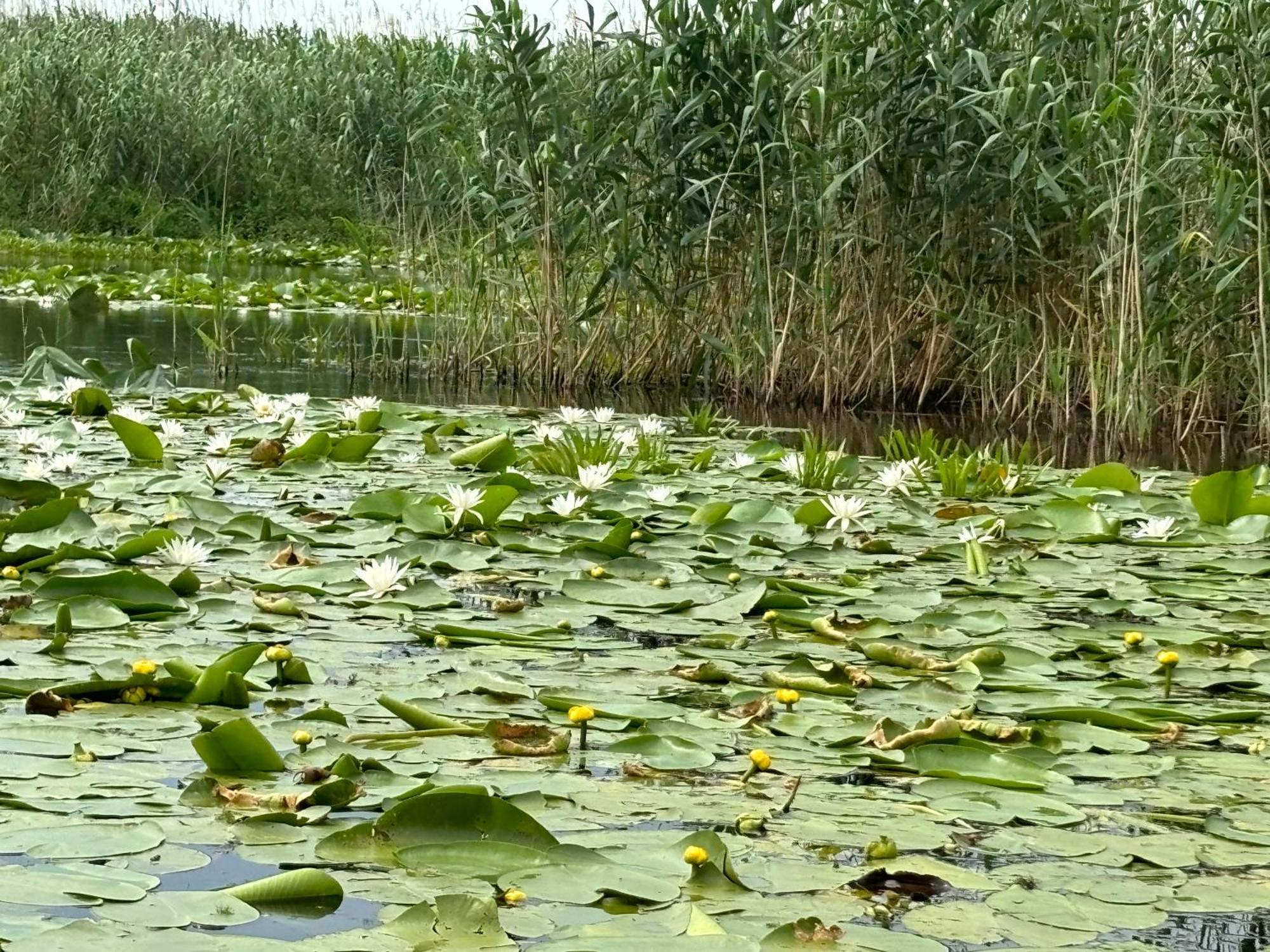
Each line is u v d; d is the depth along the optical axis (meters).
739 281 9.19
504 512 4.55
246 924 1.72
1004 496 5.57
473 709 2.67
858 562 4.24
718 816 2.17
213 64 20.08
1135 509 5.31
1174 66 7.44
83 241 18.34
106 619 3.16
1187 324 8.02
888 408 8.98
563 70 9.48
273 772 2.26
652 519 4.74
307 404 6.98
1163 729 2.69
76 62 18.67
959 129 8.43
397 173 14.02
